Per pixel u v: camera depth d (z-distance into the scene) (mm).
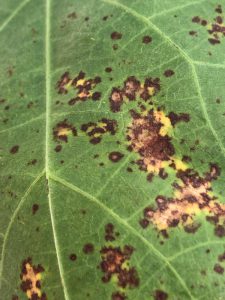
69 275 103
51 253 104
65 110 115
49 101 117
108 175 107
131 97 114
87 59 119
